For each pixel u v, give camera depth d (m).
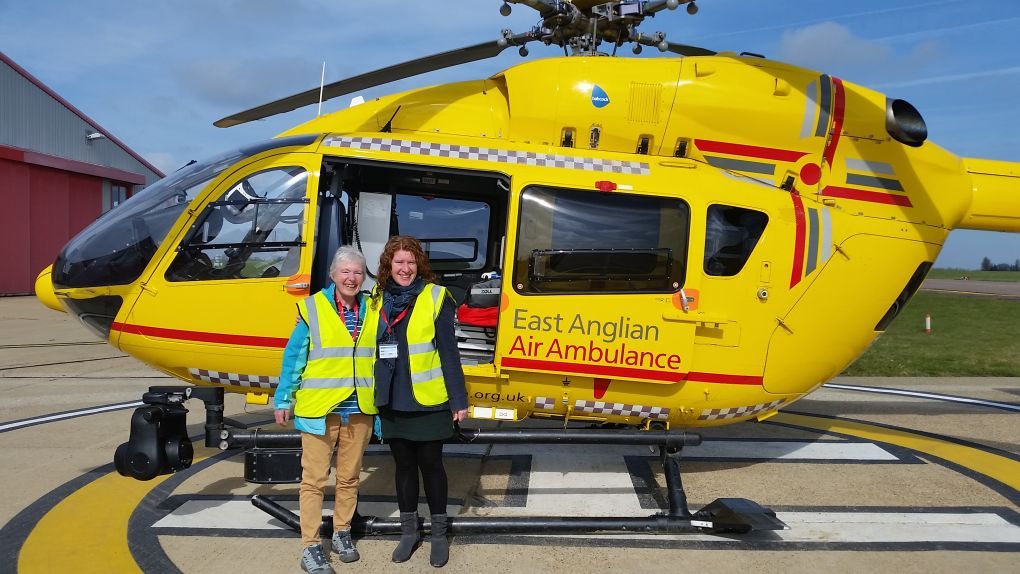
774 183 4.40
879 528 3.80
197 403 7.09
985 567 3.32
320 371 3.10
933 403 7.52
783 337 4.24
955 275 97.25
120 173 26.59
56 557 3.34
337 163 4.26
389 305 3.18
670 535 3.68
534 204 4.10
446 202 5.34
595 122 4.36
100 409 6.65
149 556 3.37
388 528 3.55
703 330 4.11
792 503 4.20
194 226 4.18
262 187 4.21
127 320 4.17
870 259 4.35
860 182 4.45
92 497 4.18
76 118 24.47
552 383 4.09
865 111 4.40
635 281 4.07
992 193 4.67
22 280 22.16
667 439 3.80
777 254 4.19
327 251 4.23
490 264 5.36
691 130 4.36
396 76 5.27
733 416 4.36
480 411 4.25
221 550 3.45
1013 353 13.16
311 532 3.15
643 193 4.14
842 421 6.49
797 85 4.37
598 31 5.02
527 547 3.52
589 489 4.46
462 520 3.56
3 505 4.04
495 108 4.55
